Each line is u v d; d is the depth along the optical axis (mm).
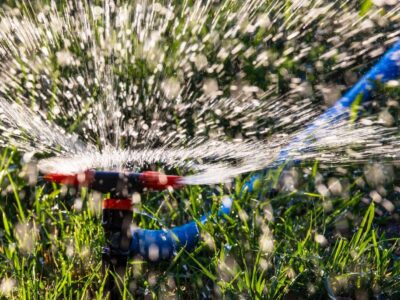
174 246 900
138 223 1044
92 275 913
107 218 800
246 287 875
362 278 899
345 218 1057
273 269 927
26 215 1093
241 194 1057
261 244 930
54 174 770
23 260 911
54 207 1069
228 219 983
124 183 774
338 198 1090
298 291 896
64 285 884
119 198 788
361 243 948
